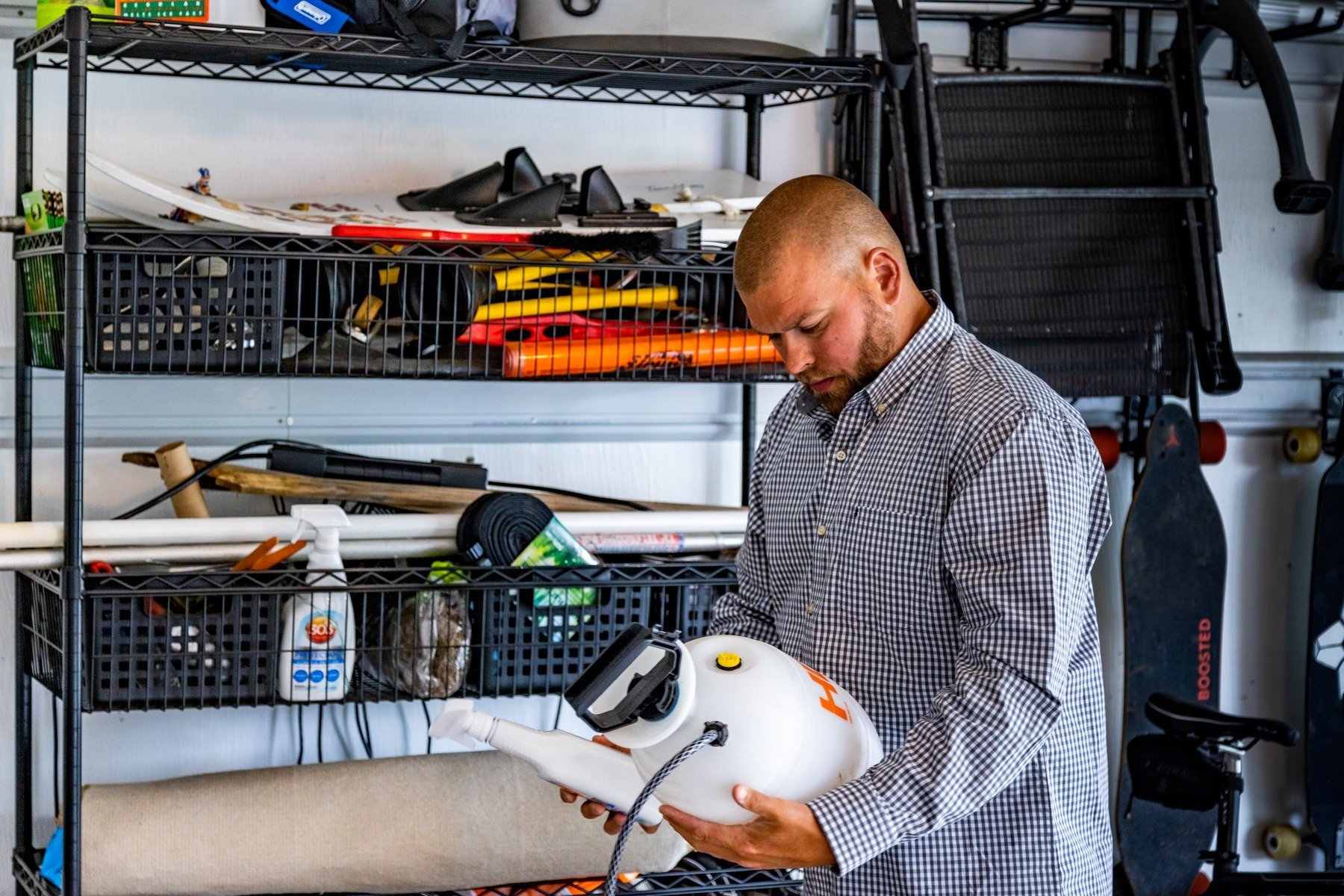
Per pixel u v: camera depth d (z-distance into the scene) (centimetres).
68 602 173
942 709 129
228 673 184
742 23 195
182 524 190
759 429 247
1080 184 239
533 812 202
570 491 237
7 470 213
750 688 127
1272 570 275
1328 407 271
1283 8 256
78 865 177
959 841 142
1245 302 268
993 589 131
